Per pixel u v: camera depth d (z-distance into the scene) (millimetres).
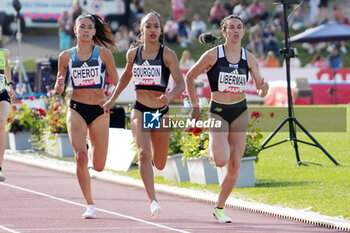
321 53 81938
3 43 68562
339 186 23031
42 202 21422
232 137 18375
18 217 18781
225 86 18141
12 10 67938
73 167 29594
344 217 18391
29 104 41031
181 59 67562
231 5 77000
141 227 17562
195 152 24688
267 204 20688
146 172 18062
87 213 18766
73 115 19125
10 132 36812
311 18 83312
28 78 56406
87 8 68812
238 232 17031
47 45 68750
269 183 24281
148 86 18516
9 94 23234
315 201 20516
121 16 70000
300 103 63344
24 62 64188
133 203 21609
